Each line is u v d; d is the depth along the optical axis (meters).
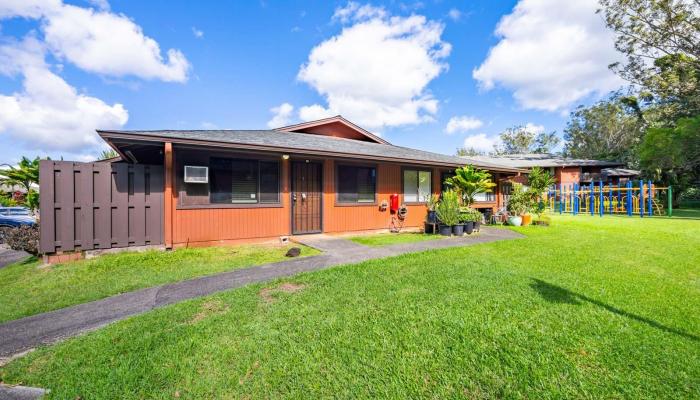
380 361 2.29
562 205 19.00
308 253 6.26
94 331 2.88
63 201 5.53
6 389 2.05
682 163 16.14
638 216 15.21
